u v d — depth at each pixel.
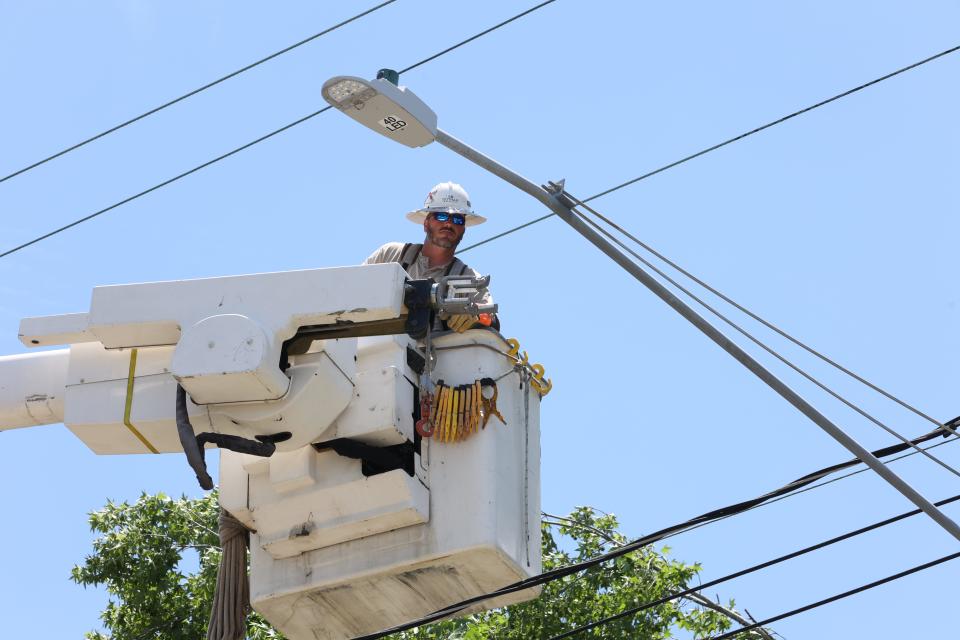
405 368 14.27
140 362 13.70
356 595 14.66
